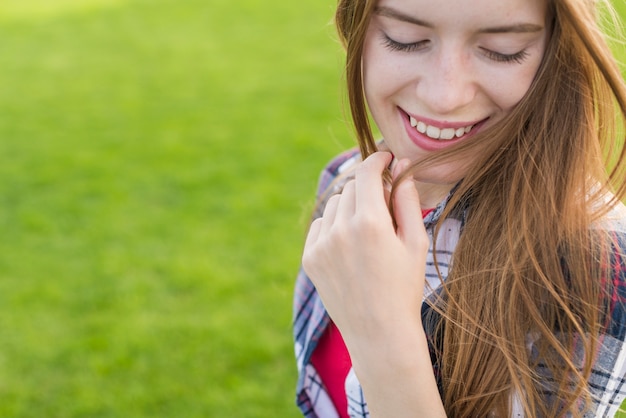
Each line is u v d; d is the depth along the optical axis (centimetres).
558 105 102
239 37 864
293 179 513
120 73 754
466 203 113
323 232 108
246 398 321
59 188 507
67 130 609
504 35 95
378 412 104
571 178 102
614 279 101
